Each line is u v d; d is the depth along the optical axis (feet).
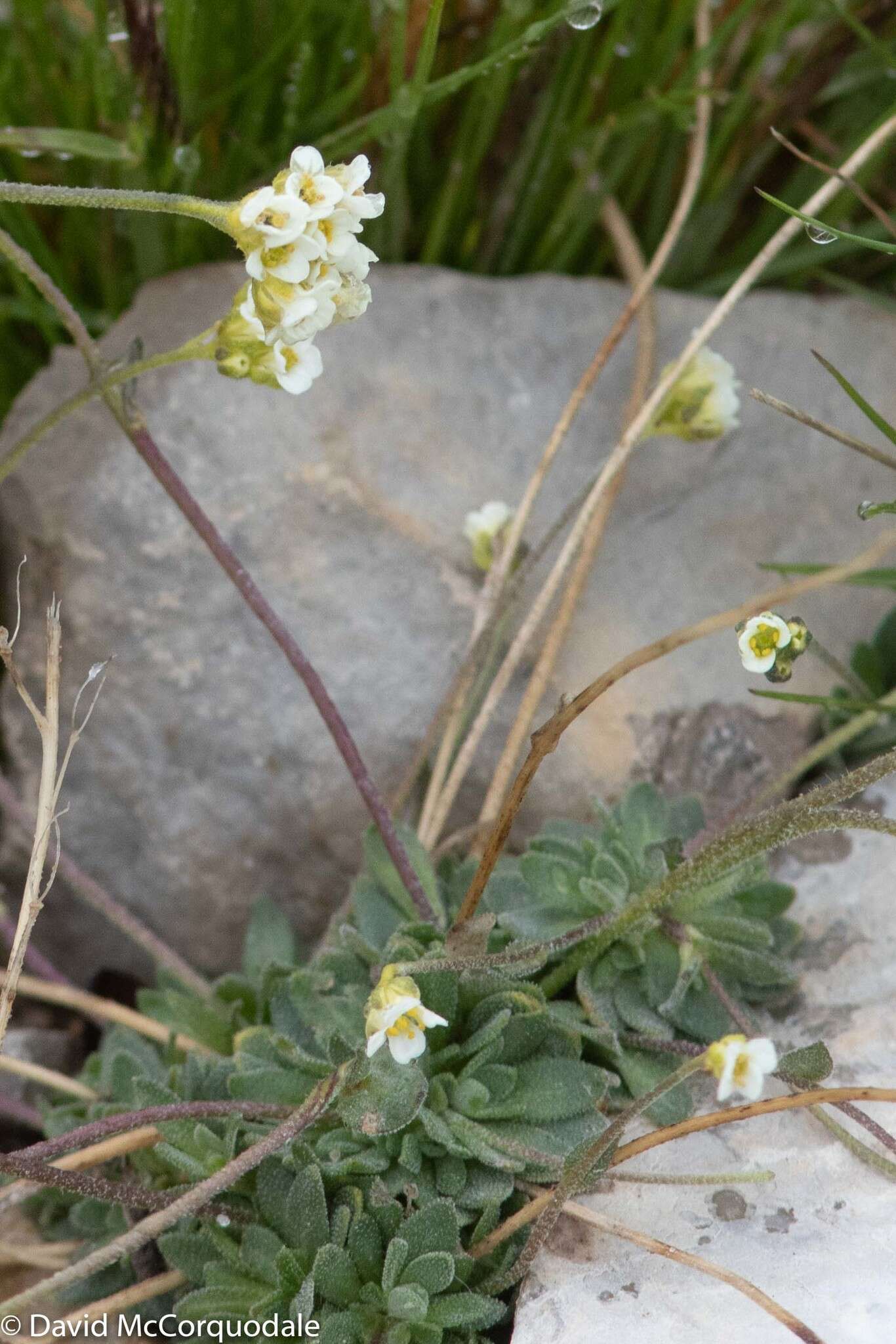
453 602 1.22
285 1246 1.07
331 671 1.21
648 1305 1.04
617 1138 1.01
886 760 1.01
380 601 1.22
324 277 1.02
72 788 1.24
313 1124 1.09
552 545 1.23
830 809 1.02
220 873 1.22
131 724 1.23
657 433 1.17
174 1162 1.07
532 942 1.11
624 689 1.21
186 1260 1.08
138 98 1.21
